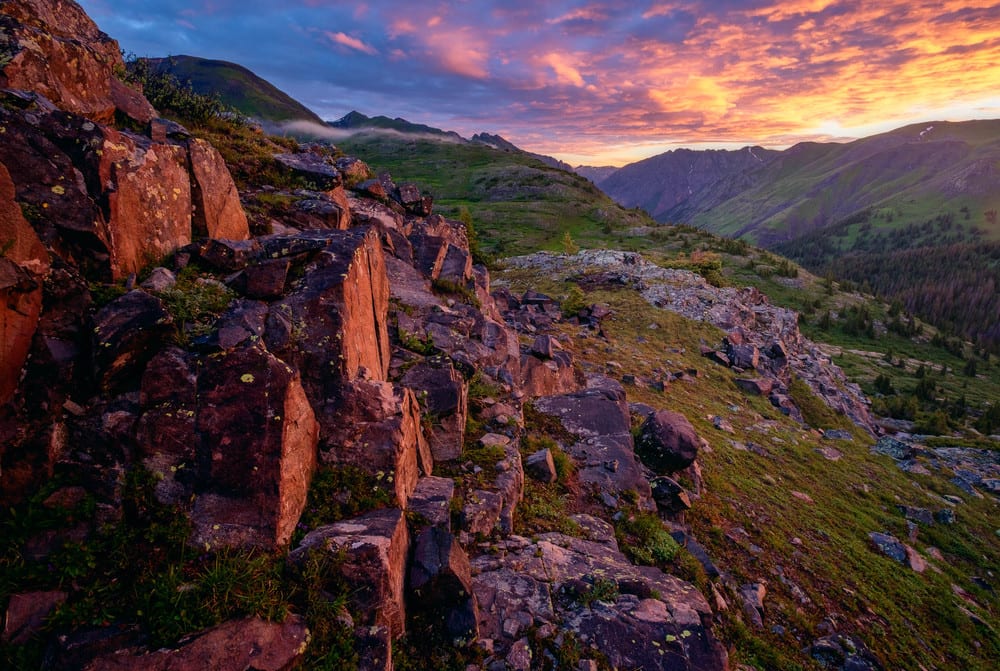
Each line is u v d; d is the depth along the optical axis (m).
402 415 9.64
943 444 45.06
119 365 7.09
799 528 20.34
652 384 34.22
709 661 9.09
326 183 17.88
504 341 18.45
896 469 33.72
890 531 24.19
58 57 9.55
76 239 7.66
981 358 167.00
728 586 14.28
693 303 55.25
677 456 18.05
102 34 14.20
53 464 6.58
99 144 8.10
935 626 17.44
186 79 18.14
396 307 16.55
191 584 6.33
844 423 43.16
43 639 5.61
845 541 20.59
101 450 6.82
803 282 182.62
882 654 14.62
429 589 8.41
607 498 14.76
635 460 17.17
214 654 5.81
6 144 7.19
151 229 9.16
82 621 5.75
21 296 6.48
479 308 21.00
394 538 7.95
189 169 10.75
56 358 6.78
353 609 7.17
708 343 47.84
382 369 12.14
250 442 7.27
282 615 6.48
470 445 13.27
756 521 19.36
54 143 7.90
